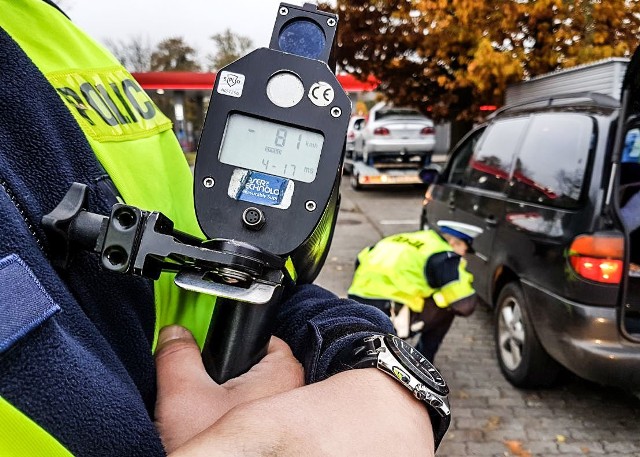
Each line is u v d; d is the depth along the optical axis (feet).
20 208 1.18
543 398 10.34
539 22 27.09
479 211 12.27
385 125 41.24
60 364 0.99
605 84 13.10
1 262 0.97
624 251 7.95
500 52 26.61
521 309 10.05
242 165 1.46
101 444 1.05
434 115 36.65
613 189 8.09
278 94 1.47
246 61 1.47
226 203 1.44
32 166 1.30
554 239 8.89
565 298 8.57
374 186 42.52
